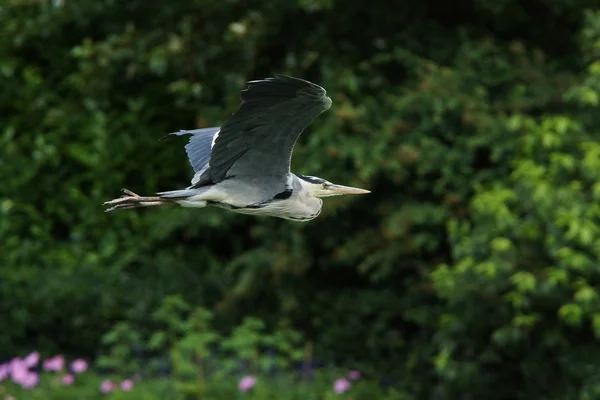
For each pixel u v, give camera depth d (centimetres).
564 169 1202
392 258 1282
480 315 1155
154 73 1495
